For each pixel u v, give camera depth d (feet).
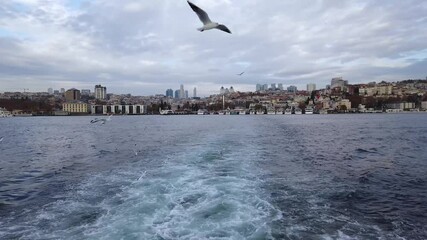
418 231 34.86
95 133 200.54
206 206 37.93
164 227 32.09
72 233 32.07
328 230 33.91
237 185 47.47
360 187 52.11
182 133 178.91
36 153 103.09
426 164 76.48
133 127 278.26
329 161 79.66
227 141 113.60
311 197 45.16
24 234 32.65
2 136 183.32
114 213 36.63
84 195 45.70
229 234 30.81
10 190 51.93
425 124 272.92
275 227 33.37
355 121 346.74
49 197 46.26
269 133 163.02
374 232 34.14
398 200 46.03
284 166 68.39
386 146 113.80
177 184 47.78
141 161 75.20
